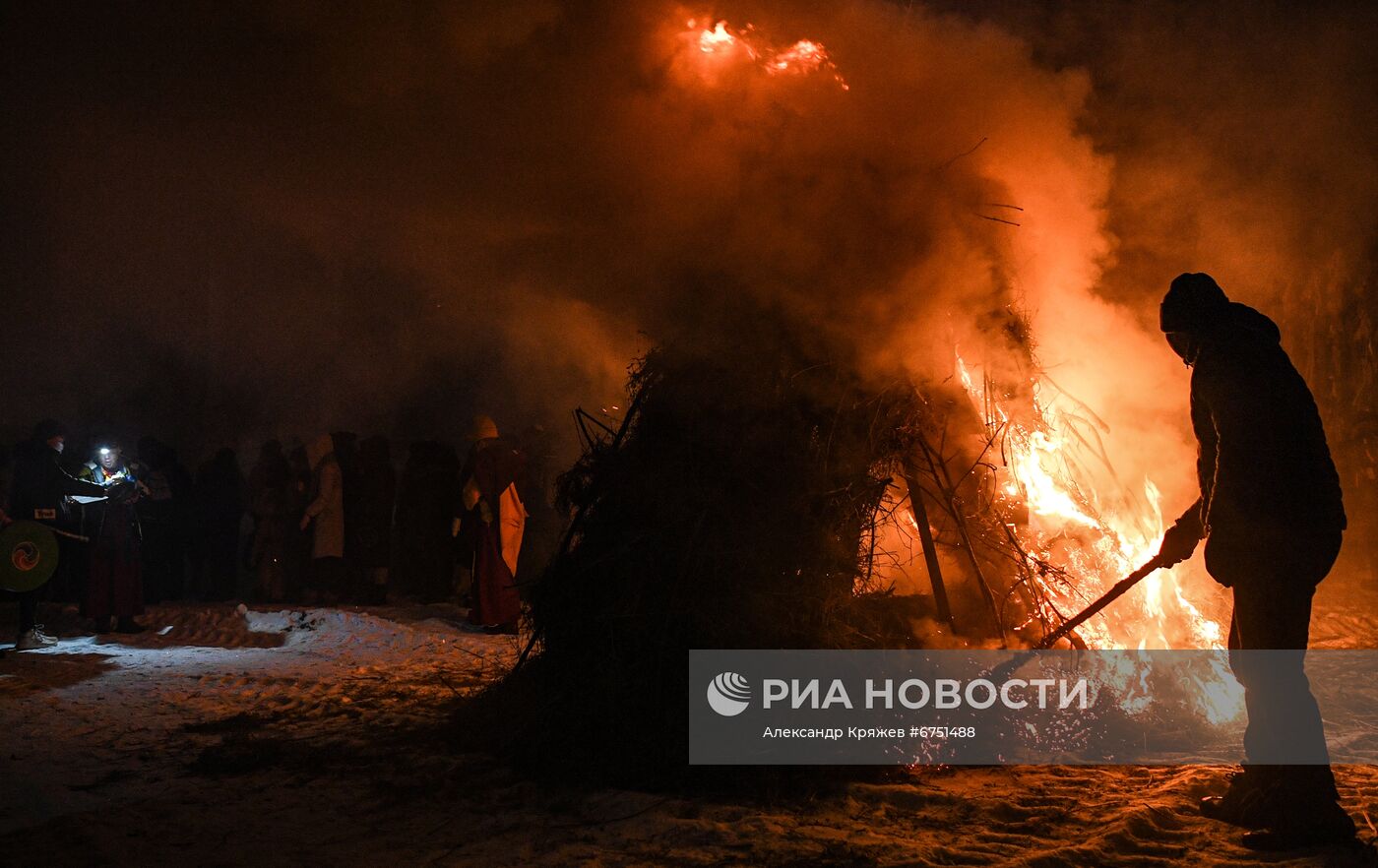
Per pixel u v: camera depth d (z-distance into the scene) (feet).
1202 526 13.87
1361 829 12.11
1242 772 14.32
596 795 14.17
